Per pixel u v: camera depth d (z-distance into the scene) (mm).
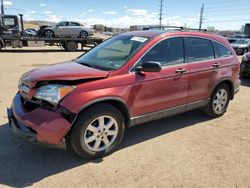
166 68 4105
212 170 3436
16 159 3561
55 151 3773
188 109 4672
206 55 4801
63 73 3424
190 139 4320
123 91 3607
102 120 3523
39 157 3621
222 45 5141
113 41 4594
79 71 3537
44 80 3295
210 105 5082
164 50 4164
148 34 4301
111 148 3711
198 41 4695
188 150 3941
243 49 21531
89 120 3383
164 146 4047
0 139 4082
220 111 5332
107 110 3512
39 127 3125
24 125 3283
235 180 3242
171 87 4195
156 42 4074
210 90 4898
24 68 11211
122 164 3516
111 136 3695
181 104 4469
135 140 4223
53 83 3283
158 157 3717
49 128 3139
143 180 3186
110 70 3676
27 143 3973
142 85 3807
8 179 3141
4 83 7922
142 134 4457
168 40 4246
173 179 3223
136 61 3803
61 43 21453
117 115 3635
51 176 3217
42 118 3182
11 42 19234
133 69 3764
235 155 3838
